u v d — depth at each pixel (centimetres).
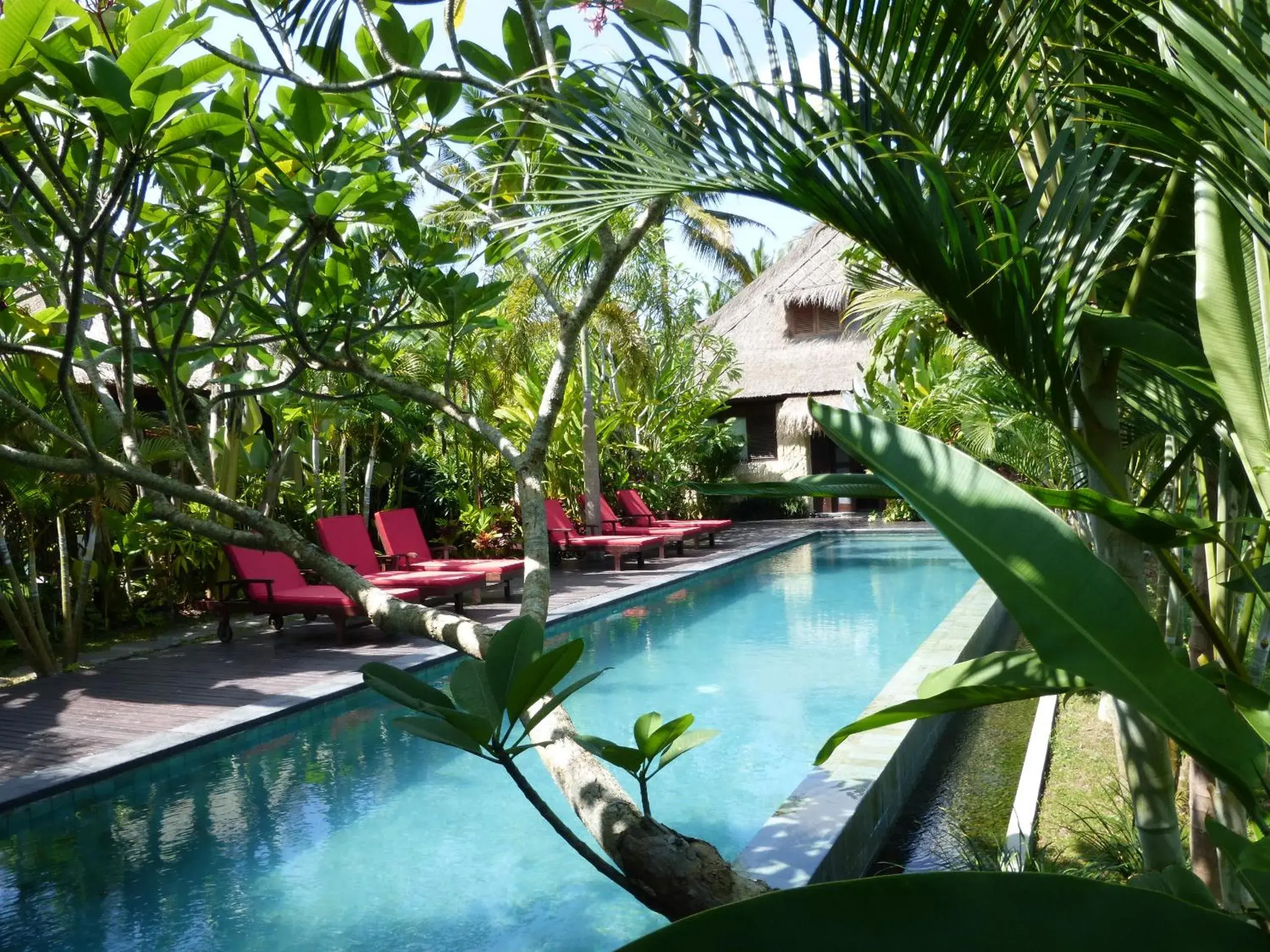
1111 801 448
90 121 247
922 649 729
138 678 789
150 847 484
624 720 693
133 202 279
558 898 422
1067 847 407
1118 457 151
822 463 2466
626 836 136
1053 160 149
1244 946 69
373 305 321
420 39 285
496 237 257
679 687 793
